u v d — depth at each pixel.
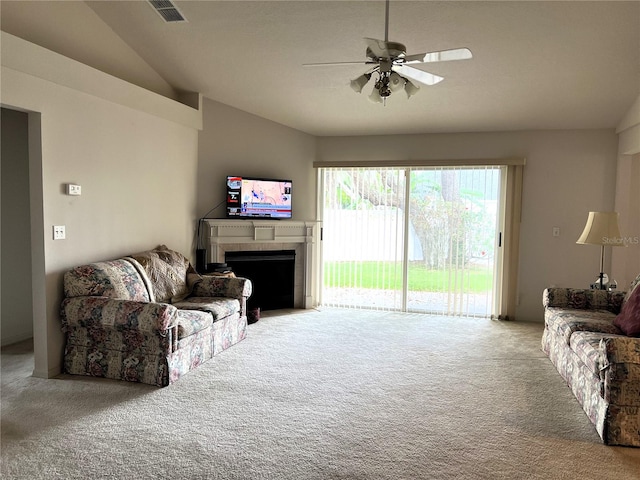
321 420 2.92
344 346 4.47
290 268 6.14
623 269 5.29
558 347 3.83
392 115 5.50
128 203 4.37
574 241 5.46
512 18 3.62
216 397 3.25
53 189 3.51
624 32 3.68
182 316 3.73
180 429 2.78
